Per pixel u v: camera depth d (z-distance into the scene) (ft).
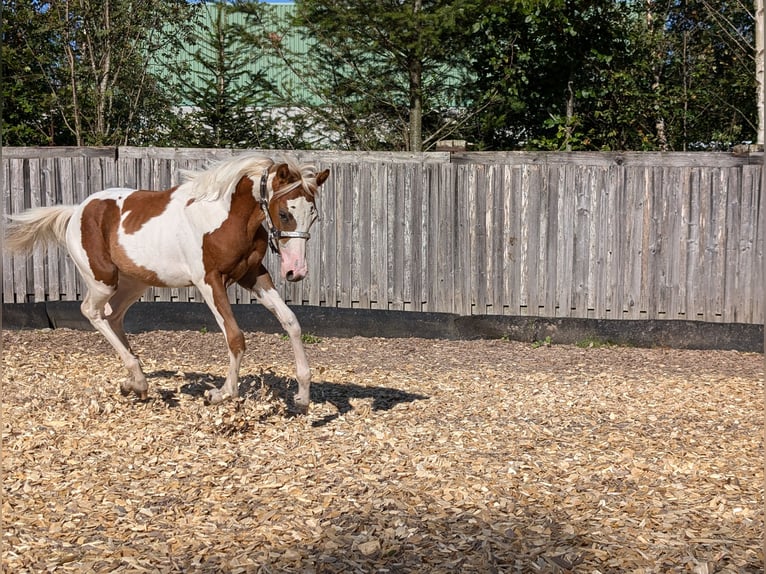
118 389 22.91
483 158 34.06
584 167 33.83
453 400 23.57
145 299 34.73
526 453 18.29
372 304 34.81
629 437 19.79
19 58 50.67
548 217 34.09
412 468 16.93
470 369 28.66
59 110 51.67
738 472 17.01
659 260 33.96
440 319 34.45
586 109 50.39
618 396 24.34
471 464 17.24
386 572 12.01
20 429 19.38
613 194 33.83
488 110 48.96
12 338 32.30
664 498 15.33
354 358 30.37
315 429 19.85
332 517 14.12
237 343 19.63
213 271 19.65
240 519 14.17
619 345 34.01
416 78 46.68
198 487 15.72
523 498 15.20
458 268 34.47
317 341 33.45
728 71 53.88
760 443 19.35
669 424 21.20
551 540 13.15
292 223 18.78
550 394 24.41
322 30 46.47
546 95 49.29
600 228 33.99
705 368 29.71
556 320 34.22
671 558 12.48
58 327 34.55
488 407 22.74
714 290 33.86
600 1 47.37
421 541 13.05
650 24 53.52
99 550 12.86
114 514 14.39
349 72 49.78
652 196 33.78
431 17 42.96
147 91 53.83
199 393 23.18
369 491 15.44
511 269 34.35
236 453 17.84
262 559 12.38
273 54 49.21
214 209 19.47
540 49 47.93
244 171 19.30
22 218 21.63
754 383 26.66
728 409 22.93
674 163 33.65
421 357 30.81
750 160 33.32
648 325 33.91
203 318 34.37
